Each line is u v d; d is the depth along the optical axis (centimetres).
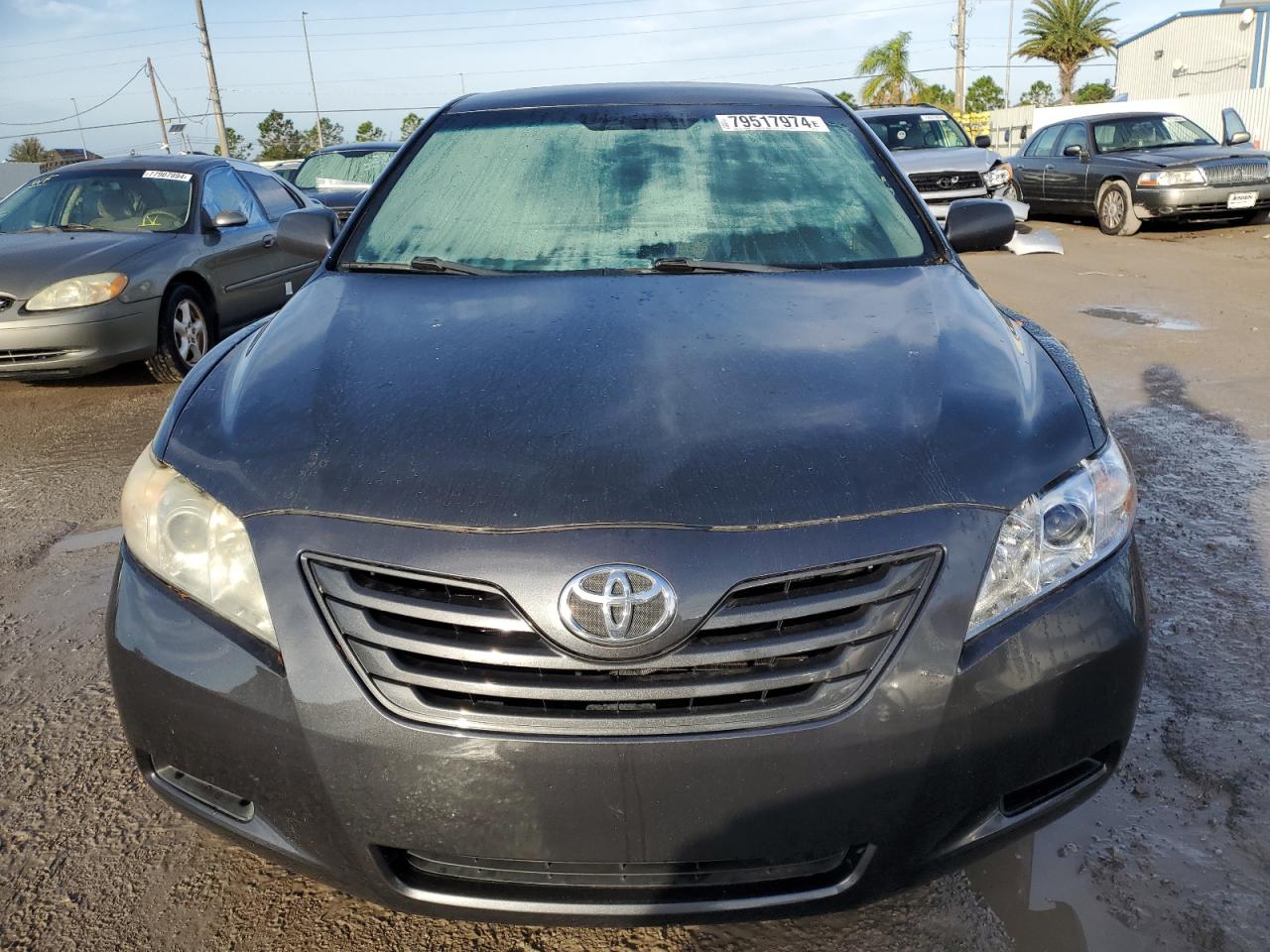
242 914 205
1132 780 242
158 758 182
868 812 162
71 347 585
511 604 159
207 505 179
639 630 157
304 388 201
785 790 159
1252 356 637
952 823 168
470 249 275
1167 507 405
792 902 166
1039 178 1443
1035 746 170
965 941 195
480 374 200
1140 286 909
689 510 164
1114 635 178
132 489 194
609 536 161
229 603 173
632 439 177
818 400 190
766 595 161
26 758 257
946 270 267
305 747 163
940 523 168
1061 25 4422
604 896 165
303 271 812
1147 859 216
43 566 371
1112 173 1316
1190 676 286
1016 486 177
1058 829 226
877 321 226
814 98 344
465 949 195
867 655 163
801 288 247
